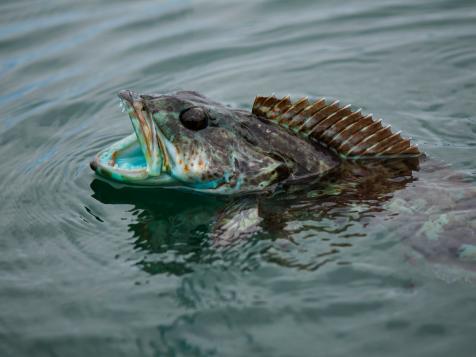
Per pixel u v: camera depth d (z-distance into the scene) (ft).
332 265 19.89
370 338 16.99
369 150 24.94
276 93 35.40
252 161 24.02
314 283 19.21
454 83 34.86
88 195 26.27
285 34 42.24
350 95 34.73
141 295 19.56
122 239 22.93
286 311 18.22
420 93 34.30
